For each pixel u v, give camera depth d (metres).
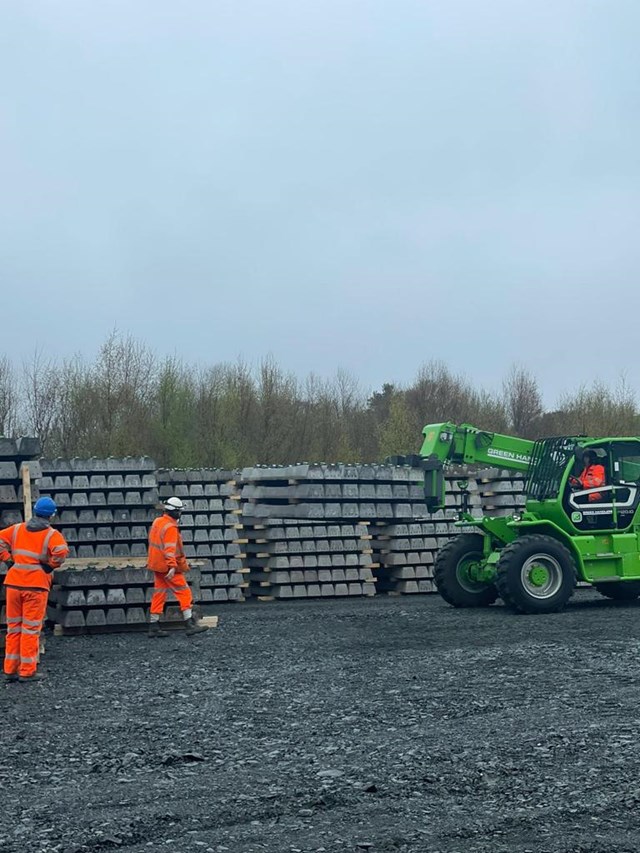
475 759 7.71
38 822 6.42
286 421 39.47
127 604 16.59
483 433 18.22
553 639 13.88
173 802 6.80
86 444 34.84
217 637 15.41
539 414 47.69
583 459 17.58
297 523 21.95
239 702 10.16
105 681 11.71
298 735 8.69
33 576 11.99
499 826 6.18
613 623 15.46
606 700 9.77
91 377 36.25
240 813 6.52
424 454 18.23
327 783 7.14
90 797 6.97
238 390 38.91
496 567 17.22
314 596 22.05
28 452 15.39
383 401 48.88
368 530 22.59
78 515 18.42
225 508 21.83
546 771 7.34
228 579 21.72
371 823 6.29
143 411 36.31
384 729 8.83
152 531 15.75
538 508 17.83
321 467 20.41
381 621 16.73
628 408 45.59
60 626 16.33
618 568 17.47
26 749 8.43
